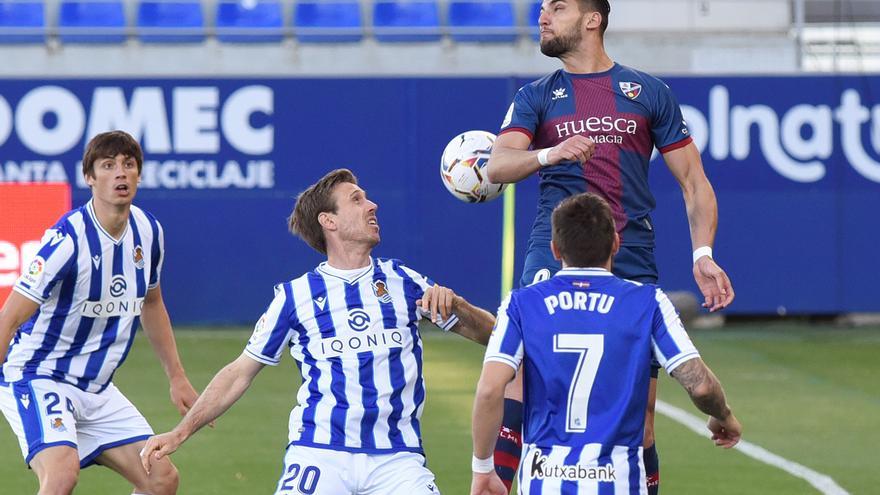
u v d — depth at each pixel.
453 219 47.88
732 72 49.19
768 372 40.09
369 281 17.03
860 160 48.31
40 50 53.31
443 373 39.16
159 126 47.28
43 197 44.25
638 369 14.98
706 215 19.58
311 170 47.88
